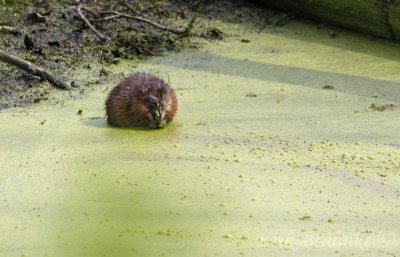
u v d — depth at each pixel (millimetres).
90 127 17016
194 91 19328
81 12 23266
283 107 18391
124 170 14703
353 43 22812
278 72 20750
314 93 19297
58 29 22609
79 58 21219
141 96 16797
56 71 20344
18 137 16328
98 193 13781
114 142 16125
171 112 17141
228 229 12625
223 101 18688
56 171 14680
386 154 15852
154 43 22469
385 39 22812
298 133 16828
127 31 22984
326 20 23828
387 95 19219
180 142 16156
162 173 14594
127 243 12141
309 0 23688
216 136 16531
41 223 12773
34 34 22250
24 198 13625
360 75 20531
